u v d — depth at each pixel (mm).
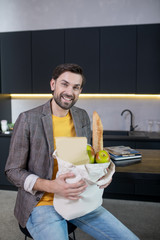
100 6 3537
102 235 1117
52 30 3275
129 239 1070
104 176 1050
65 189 984
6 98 3723
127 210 2605
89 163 1007
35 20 3697
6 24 3771
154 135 3133
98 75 3230
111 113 3697
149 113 3594
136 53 3125
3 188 3258
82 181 967
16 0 3713
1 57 3428
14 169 1163
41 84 3361
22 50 3369
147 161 1531
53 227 1051
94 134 1094
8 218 2387
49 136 1205
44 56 3322
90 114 3709
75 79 1149
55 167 1195
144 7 3434
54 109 1290
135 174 1284
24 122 1188
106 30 3158
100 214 1213
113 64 3184
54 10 3641
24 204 1165
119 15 3506
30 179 1105
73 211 1046
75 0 3584
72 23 3617
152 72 3111
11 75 3432
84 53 3230
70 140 976
